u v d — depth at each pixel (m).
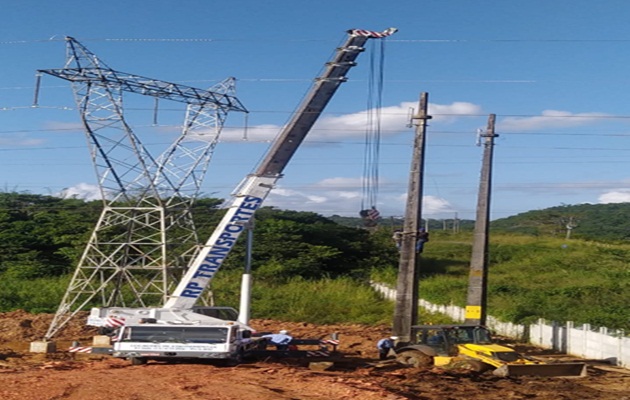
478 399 17.50
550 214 120.69
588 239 90.75
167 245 30.75
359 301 47.28
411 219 26.23
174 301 23.33
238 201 23.92
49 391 16.42
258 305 44.62
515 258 73.62
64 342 29.20
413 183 26.31
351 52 24.55
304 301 45.97
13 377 18.47
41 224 66.19
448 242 90.62
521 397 17.92
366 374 20.80
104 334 26.72
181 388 16.91
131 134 27.50
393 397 16.02
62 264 60.75
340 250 68.62
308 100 24.30
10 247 60.50
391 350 24.88
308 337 32.91
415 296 26.03
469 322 30.06
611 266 62.44
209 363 21.89
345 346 29.97
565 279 55.66
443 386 19.12
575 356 29.20
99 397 15.80
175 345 21.11
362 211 26.77
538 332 32.88
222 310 25.55
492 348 22.23
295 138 24.30
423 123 26.34
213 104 29.25
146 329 21.41
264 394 16.23
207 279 23.59
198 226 58.28
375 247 70.38
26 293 46.28
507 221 133.75
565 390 19.17
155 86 27.72
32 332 32.62
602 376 22.42
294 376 19.16
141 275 42.34
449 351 22.95
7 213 67.44
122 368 20.66
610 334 27.53
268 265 60.38
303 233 68.06
